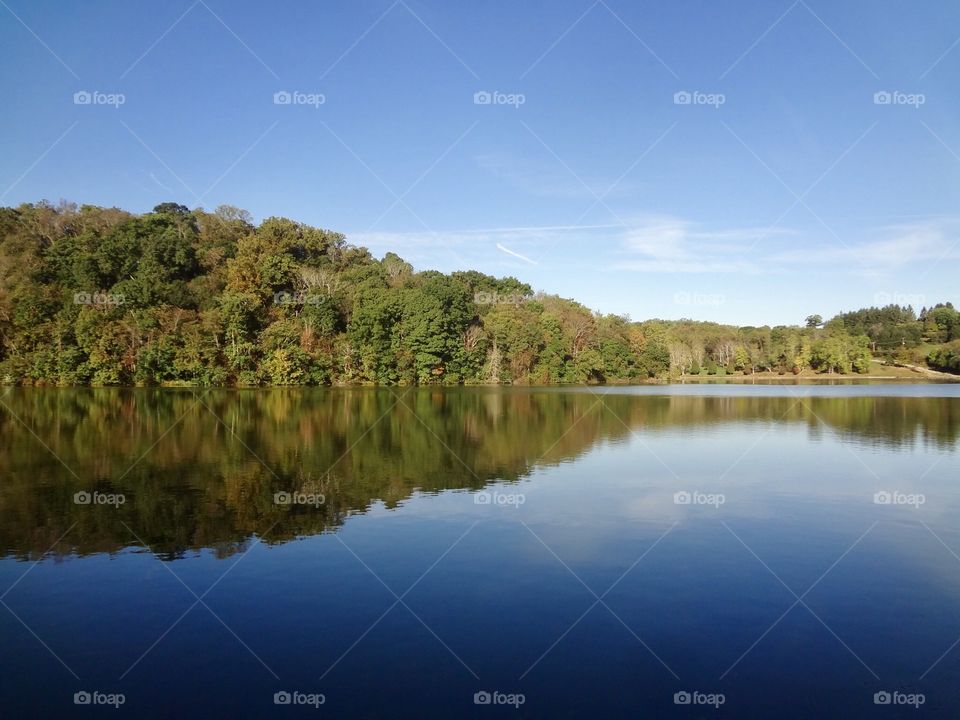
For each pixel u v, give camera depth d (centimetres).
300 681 1136
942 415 5712
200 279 9625
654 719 1023
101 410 5362
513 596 1495
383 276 11100
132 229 9700
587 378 12212
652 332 14025
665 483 2712
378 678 1142
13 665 1196
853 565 1711
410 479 2748
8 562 1711
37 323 7969
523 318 11731
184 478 2720
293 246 10481
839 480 2806
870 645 1270
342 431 4275
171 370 8031
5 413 5091
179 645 1266
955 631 1330
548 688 1110
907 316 18075
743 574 1642
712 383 12731
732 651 1244
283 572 1642
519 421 5059
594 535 1961
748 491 2570
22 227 9512
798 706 1060
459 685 1119
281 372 8612
